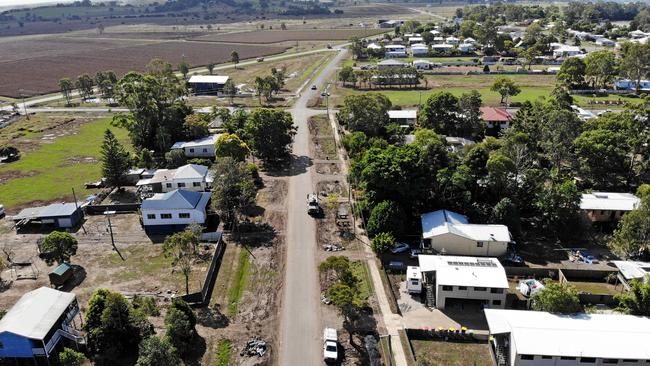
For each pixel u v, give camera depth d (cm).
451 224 7169
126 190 9788
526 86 17838
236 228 7981
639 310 5409
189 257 6700
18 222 8312
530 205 8000
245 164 9544
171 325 5134
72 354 4800
